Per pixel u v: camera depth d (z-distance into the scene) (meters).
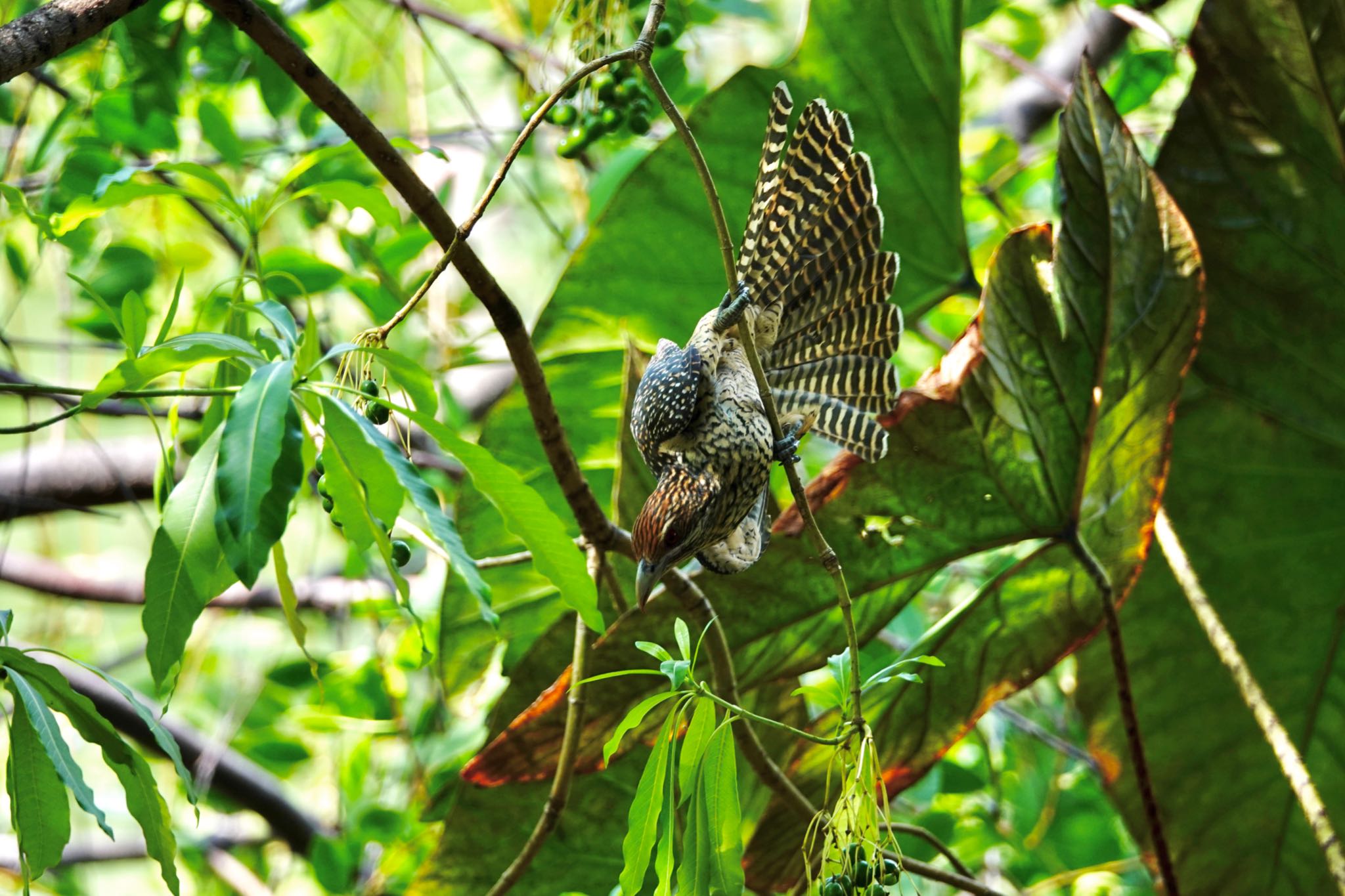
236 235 12.30
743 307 10.44
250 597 12.36
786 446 10.44
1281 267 11.03
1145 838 11.24
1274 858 11.26
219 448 10.20
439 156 10.53
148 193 10.52
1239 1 10.94
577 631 10.81
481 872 11.12
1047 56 14.34
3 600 15.01
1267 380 11.09
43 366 13.44
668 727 10.33
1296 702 11.23
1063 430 10.74
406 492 10.27
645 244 11.21
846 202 10.60
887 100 11.13
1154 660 11.23
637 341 11.27
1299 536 11.16
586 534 10.72
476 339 11.39
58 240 10.89
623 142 11.40
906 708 10.93
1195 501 11.16
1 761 11.79
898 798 11.49
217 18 11.16
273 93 11.22
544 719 10.80
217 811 12.14
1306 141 10.97
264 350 10.52
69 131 11.27
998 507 10.77
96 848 13.25
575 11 10.96
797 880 11.02
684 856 10.35
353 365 10.51
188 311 11.53
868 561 10.80
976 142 13.19
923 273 11.20
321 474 10.44
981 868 11.40
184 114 11.39
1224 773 11.23
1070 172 10.70
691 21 11.46
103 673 10.39
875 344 10.60
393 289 11.44
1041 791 11.55
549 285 14.43
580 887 11.12
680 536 10.53
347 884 11.33
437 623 11.41
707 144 11.16
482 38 11.58
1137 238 10.71
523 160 12.55
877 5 11.07
